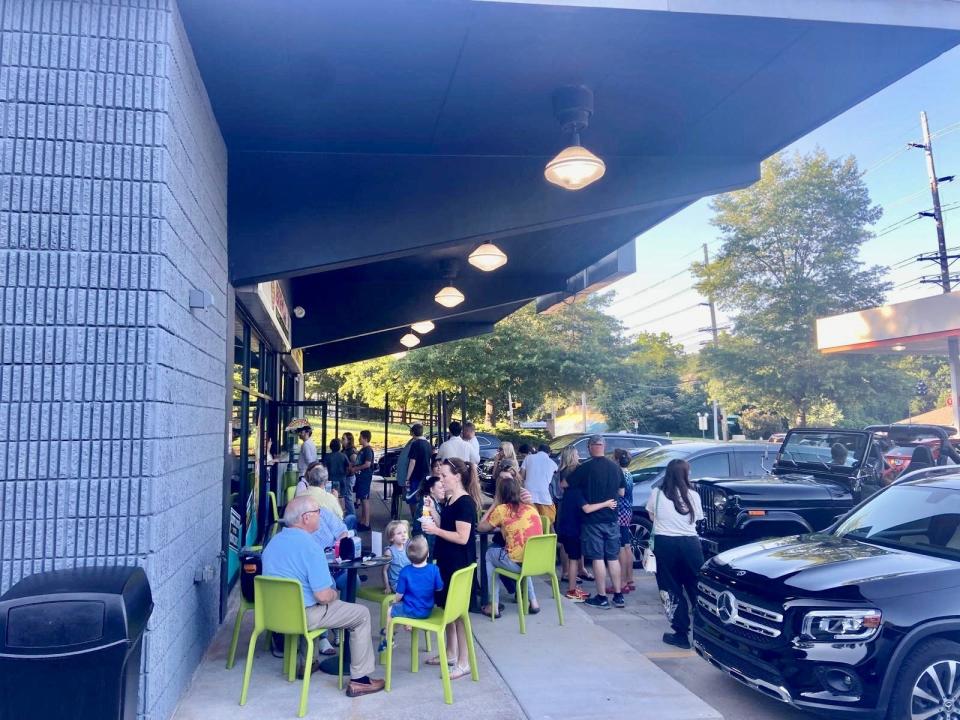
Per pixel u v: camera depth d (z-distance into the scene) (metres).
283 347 12.27
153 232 4.27
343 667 5.57
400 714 4.84
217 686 5.28
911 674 4.38
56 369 4.12
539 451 10.10
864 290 31.42
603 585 8.01
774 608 4.75
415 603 5.47
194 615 5.42
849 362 31.66
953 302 18.00
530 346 29.19
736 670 4.99
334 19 4.93
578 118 6.17
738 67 5.96
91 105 4.27
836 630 4.48
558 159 6.09
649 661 5.96
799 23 5.29
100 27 4.32
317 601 5.04
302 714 4.77
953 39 5.55
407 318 13.58
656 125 7.12
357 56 5.45
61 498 4.09
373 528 13.39
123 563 4.11
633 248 11.28
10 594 3.29
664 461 10.70
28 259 4.15
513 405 36.41
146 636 4.07
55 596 3.22
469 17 5.03
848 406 32.38
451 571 5.77
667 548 6.68
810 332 31.59
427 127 6.80
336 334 13.70
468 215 7.54
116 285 4.21
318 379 36.81
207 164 5.87
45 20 4.28
